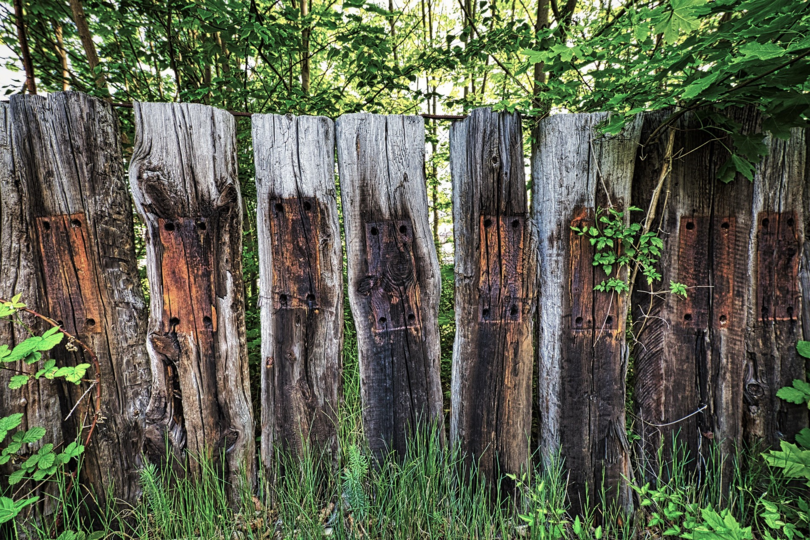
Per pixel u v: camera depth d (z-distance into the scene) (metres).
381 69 2.51
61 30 2.85
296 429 1.58
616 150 1.48
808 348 1.51
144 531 1.39
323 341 1.56
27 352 1.16
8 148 1.28
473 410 1.62
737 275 1.54
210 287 1.47
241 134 2.40
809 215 1.56
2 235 1.30
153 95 2.76
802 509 1.43
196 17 2.12
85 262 1.37
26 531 1.34
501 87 3.47
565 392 1.59
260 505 1.57
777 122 1.21
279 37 2.13
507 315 1.58
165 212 1.40
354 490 1.39
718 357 1.58
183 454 1.51
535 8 4.23
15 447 1.25
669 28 1.00
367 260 1.53
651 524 1.36
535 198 1.59
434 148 3.40
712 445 1.60
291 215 1.48
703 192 1.51
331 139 1.49
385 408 1.60
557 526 1.37
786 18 0.94
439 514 1.49
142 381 1.48
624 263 1.51
